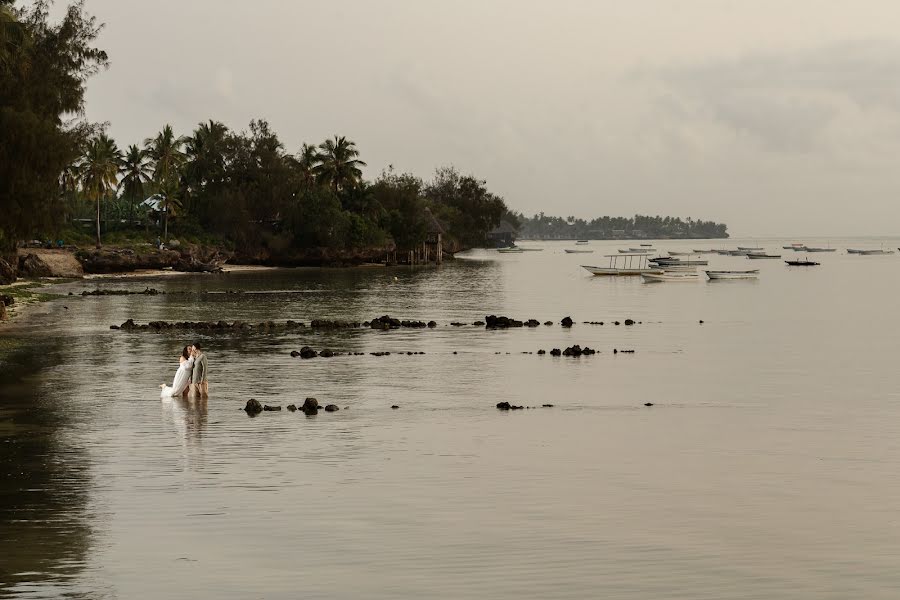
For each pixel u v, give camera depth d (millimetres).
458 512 19859
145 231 163125
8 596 15250
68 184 140500
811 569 16734
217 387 36906
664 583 16016
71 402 33188
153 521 19125
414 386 37406
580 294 106875
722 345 54188
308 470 23344
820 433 28516
